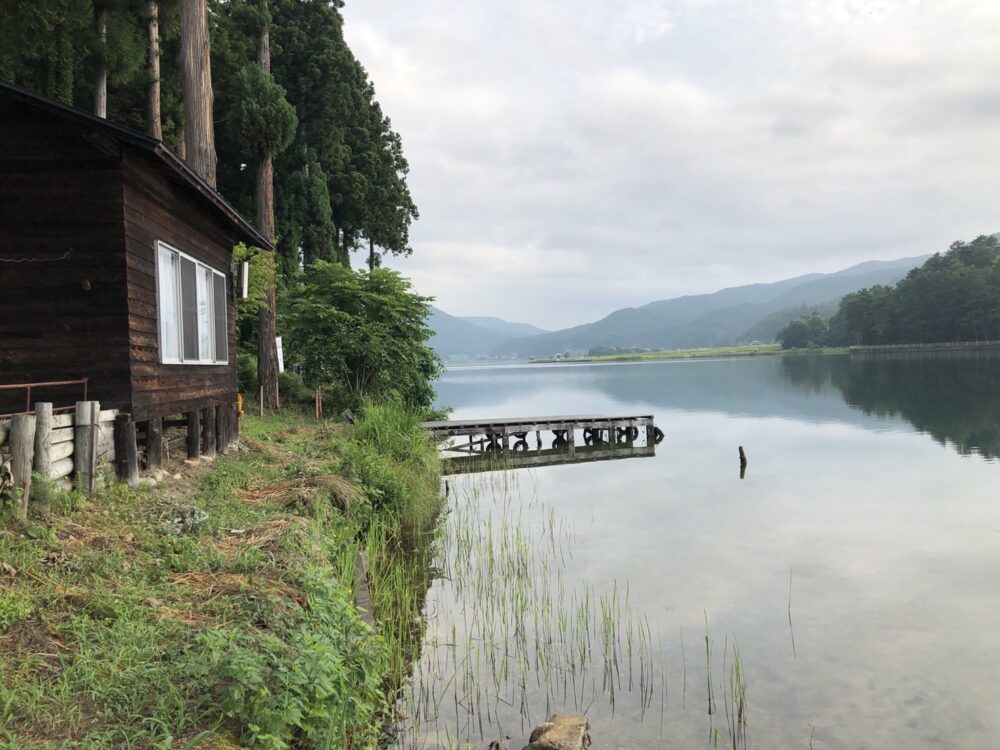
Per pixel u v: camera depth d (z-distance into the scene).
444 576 9.84
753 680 6.62
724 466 20.38
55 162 7.57
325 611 5.37
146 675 4.06
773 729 5.76
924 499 15.22
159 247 8.72
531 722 5.80
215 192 9.27
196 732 3.70
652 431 27.42
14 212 7.55
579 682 6.54
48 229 7.58
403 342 24.03
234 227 11.55
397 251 40.72
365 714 5.01
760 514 14.03
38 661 3.99
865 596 9.04
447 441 22.84
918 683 6.59
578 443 29.30
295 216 31.17
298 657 4.27
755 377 72.94
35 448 6.01
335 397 23.28
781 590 9.30
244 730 3.80
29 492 5.85
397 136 40.97
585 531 12.70
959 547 11.40
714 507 14.79
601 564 10.52
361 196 35.06
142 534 6.31
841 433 26.77
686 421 33.44
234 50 27.22
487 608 8.54
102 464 7.19
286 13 32.78
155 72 20.84
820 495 15.85
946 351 118.81
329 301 23.59
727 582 9.64
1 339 7.52
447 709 5.98
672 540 11.98
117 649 4.27
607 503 15.41
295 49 32.25
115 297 7.65
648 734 5.66
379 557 9.80
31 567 5.00
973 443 23.09
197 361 10.23
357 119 36.81
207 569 5.96
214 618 4.98
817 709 6.09
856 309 146.38
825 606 8.66
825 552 11.15
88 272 7.62
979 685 6.55
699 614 8.39
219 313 11.76
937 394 41.75
